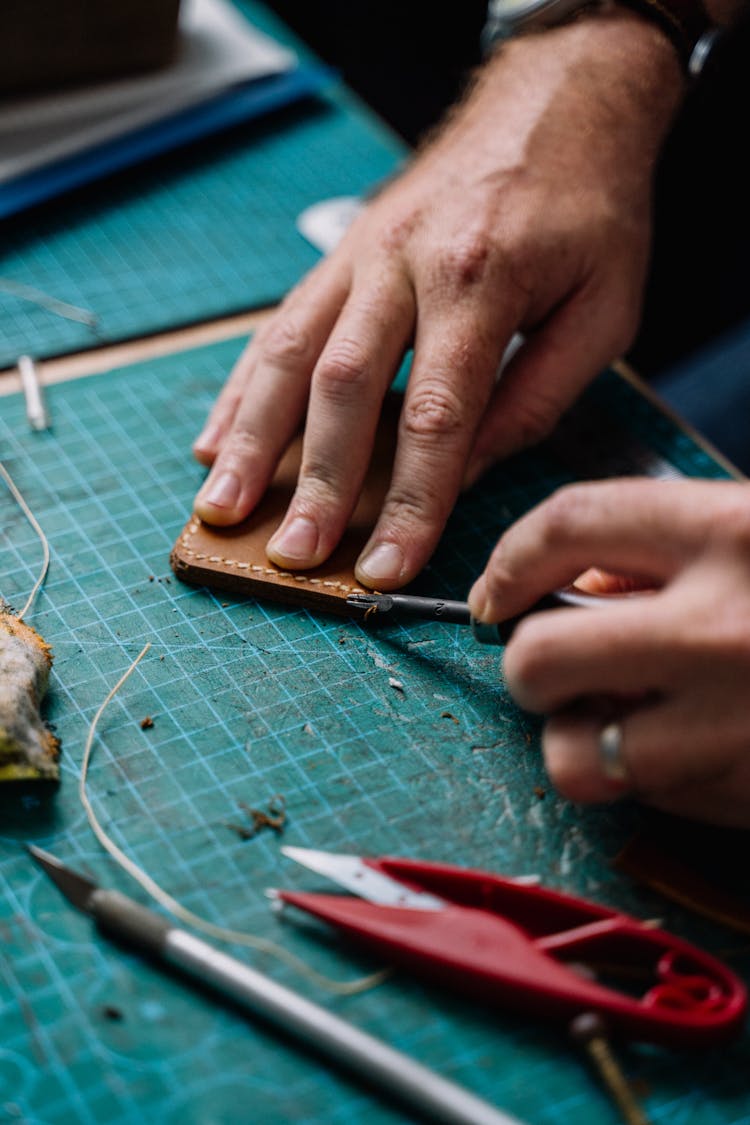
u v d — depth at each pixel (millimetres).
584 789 490
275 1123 448
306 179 773
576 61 655
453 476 571
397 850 498
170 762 512
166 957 468
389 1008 468
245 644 547
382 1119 450
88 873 487
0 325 662
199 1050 458
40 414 618
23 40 716
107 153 750
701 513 473
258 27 856
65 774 506
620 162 644
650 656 469
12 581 559
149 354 660
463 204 616
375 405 577
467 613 538
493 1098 455
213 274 707
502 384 618
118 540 578
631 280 635
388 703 534
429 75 1134
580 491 488
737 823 501
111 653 540
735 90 872
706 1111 456
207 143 785
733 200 933
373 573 558
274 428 587
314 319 603
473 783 516
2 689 503
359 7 1144
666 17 662
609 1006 457
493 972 461
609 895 494
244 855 493
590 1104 456
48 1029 459
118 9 730
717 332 955
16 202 713
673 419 653
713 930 490
